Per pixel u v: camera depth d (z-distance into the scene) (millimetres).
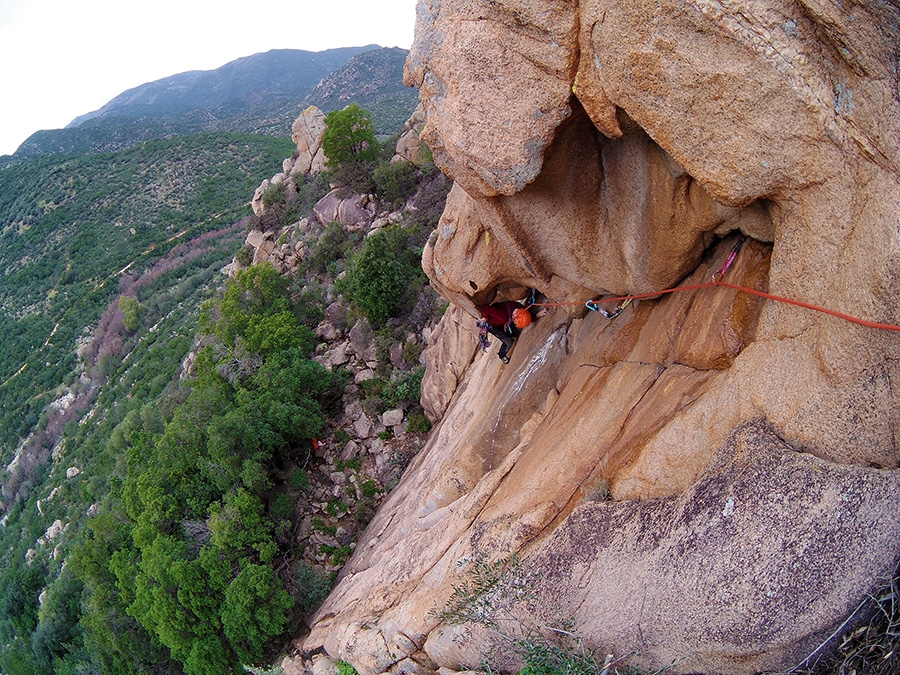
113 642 19375
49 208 97188
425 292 23312
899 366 4355
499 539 7656
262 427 18734
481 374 13359
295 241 34156
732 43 4434
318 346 24578
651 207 6582
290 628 15242
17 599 33500
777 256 5262
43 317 75000
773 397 5219
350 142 35094
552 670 5949
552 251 8133
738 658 5016
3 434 60406
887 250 4105
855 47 3939
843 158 4332
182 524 18062
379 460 19391
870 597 4414
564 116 5949
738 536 5055
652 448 6320
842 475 4617
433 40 6559
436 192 30672
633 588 5766
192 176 96062
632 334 8258
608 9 4953
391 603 9883
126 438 31062
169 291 63906
